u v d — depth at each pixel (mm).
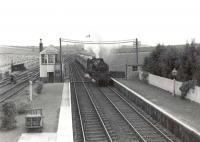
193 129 15688
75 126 19828
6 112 17469
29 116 16750
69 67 75812
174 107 22562
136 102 27812
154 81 35781
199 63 26469
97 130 19016
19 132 16891
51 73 43188
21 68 58531
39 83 34062
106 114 23594
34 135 16234
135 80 42625
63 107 23531
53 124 18516
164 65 33531
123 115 22547
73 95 32594
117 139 16984
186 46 28969
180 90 26906
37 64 84312
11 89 34719
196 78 26266
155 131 18562
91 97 31281
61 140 15289
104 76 39594
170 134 17953
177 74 29719
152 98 26797
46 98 28406
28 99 27172
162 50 37781
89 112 24281
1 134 16531
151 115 22938
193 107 22609
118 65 53125
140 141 16609
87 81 45250
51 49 43125
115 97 31484
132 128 18844
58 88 35531
